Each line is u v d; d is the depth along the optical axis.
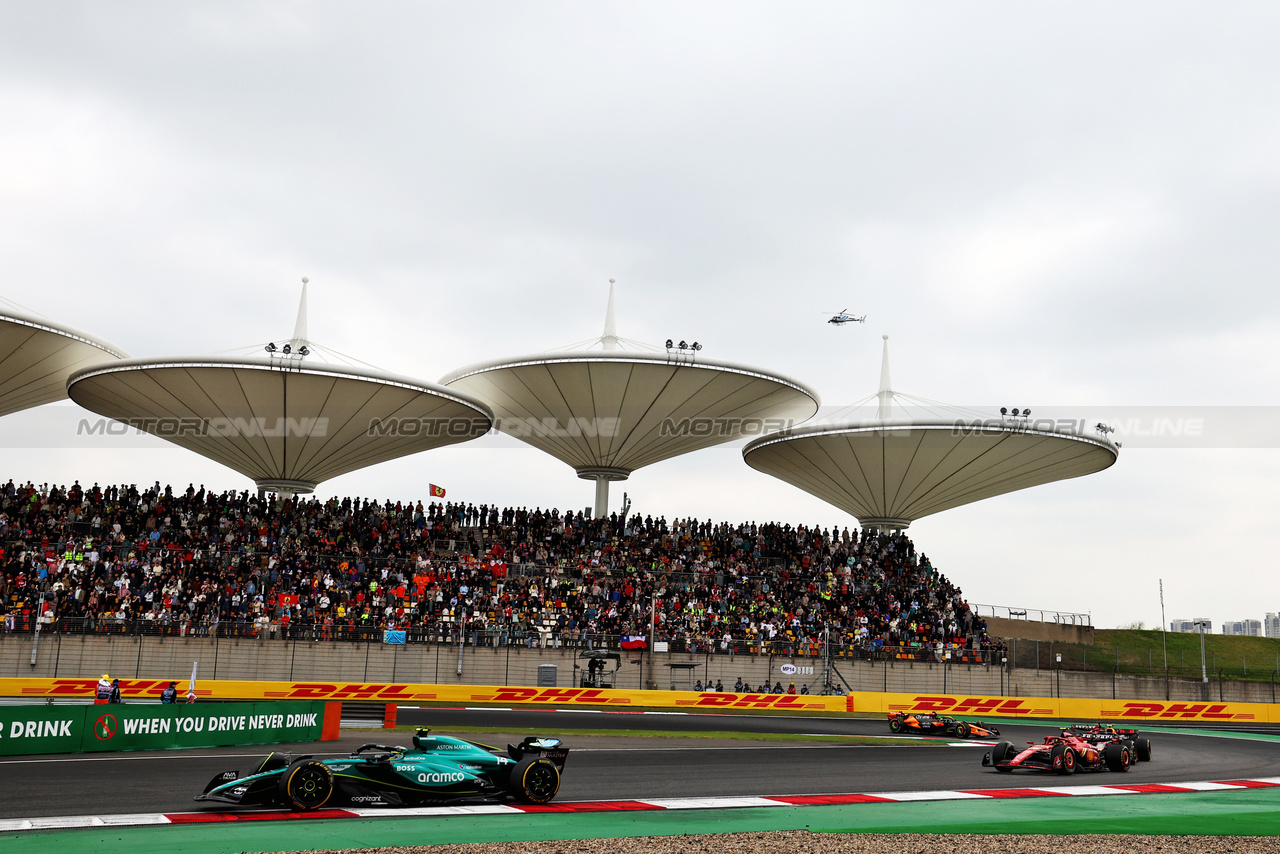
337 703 25.83
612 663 46.47
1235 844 13.52
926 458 58.62
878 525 63.56
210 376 47.00
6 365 48.16
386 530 51.72
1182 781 21.45
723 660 47.28
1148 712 47.12
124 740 21.44
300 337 52.53
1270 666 72.88
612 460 59.38
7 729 19.84
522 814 14.55
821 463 61.41
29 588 41.75
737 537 58.22
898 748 28.66
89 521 47.09
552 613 47.94
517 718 35.56
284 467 54.25
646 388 53.97
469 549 52.75
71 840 12.07
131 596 42.94
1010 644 54.88
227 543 47.56
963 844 13.02
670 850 12.07
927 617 55.38
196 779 17.55
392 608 46.16
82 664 40.22
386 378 48.44
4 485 48.03
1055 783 20.44
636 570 52.75
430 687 42.03
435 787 15.09
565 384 54.31
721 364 53.06
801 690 47.84
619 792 17.28
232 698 39.72
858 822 14.91
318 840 12.38
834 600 53.91
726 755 24.83
